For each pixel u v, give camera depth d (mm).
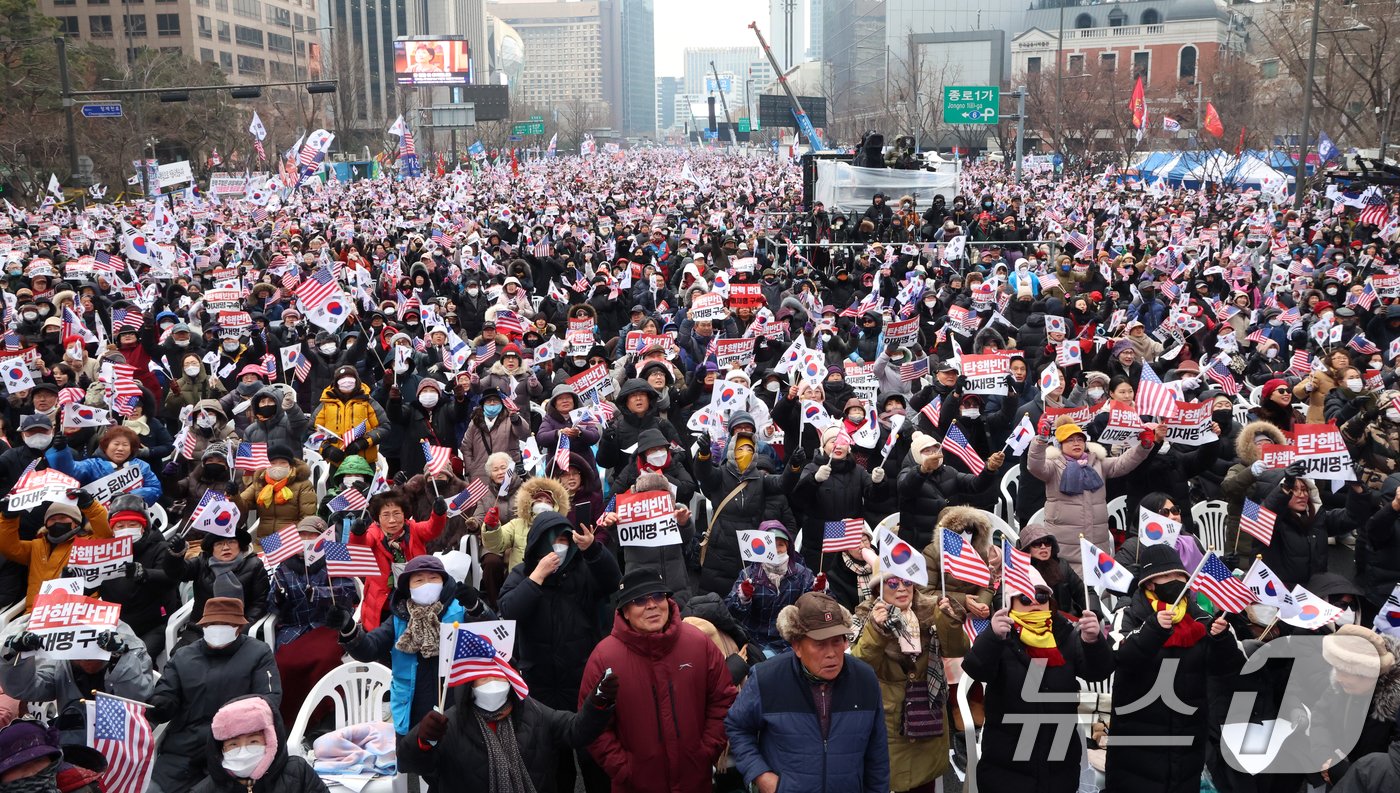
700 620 6582
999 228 28734
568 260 24500
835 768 5352
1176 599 6055
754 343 13008
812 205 31000
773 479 8680
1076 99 77000
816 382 11094
